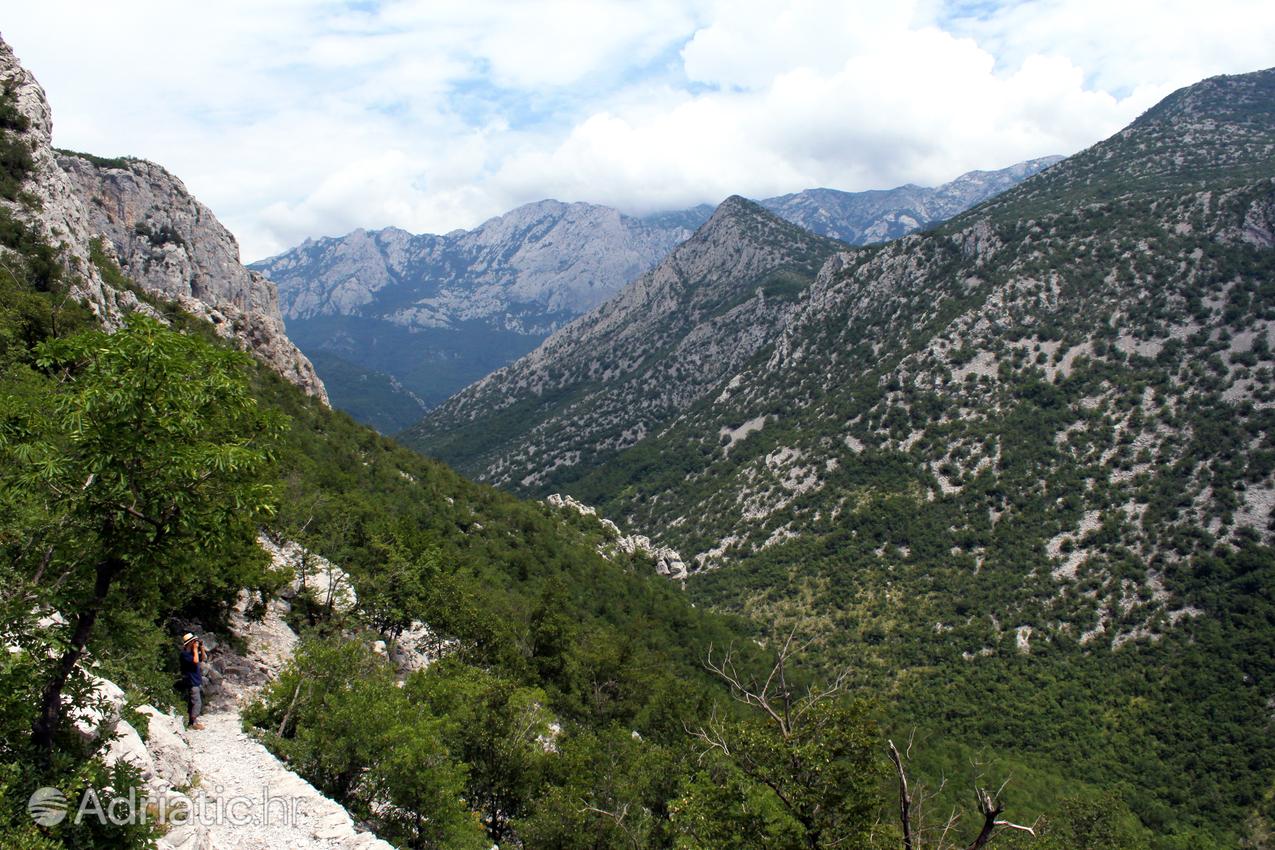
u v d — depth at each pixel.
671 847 29.27
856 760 17.88
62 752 12.78
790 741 17.81
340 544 49.47
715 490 158.50
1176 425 110.25
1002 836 27.38
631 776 33.56
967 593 104.38
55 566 13.02
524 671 49.06
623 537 141.00
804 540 126.56
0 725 12.10
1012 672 90.38
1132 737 78.38
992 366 135.62
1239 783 70.06
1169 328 122.44
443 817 23.02
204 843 15.49
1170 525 98.94
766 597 116.56
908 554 115.12
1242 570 89.62
